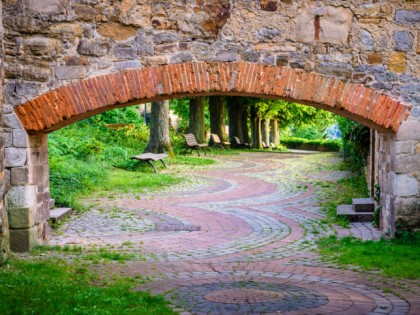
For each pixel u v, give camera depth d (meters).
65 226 12.76
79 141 23.80
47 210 11.48
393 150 10.66
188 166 26.22
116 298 6.80
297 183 20.86
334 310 6.69
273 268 9.10
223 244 11.11
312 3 10.47
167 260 9.69
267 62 10.46
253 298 7.23
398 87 10.48
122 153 25.41
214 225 13.12
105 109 10.49
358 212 13.63
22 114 10.04
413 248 9.88
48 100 10.09
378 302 7.05
